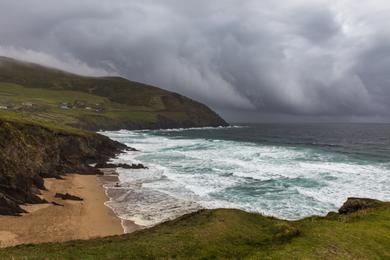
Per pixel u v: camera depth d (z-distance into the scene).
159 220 37.53
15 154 48.34
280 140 152.88
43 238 31.31
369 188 50.84
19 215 36.97
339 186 52.19
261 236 23.19
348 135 191.62
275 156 87.75
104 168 70.25
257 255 19.38
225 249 20.95
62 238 31.55
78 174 63.16
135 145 119.12
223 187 52.69
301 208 41.62
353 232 22.80
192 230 23.69
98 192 50.16
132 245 21.45
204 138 159.12
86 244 22.77
